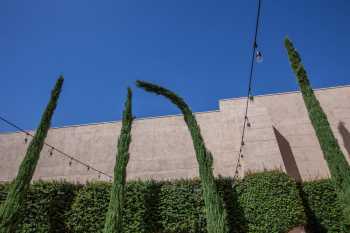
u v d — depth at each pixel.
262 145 14.90
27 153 10.49
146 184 11.41
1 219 8.91
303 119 16.56
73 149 17.47
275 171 11.41
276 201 10.48
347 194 9.04
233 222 10.62
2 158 17.50
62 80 12.70
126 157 10.98
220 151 16.14
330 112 16.42
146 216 10.72
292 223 10.08
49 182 11.29
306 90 11.32
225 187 11.38
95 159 16.94
